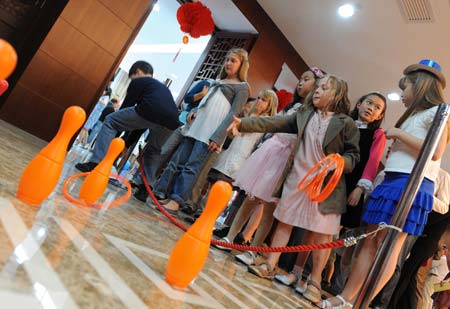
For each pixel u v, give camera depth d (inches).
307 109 77.0
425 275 99.2
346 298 65.1
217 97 95.4
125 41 150.2
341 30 186.9
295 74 233.6
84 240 31.7
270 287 65.4
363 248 66.2
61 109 139.6
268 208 82.4
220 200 31.9
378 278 44.2
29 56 130.8
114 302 22.1
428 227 93.6
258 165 83.9
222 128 87.4
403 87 69.3
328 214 69.4
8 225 26.1
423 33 158.9
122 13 147.0
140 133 109.3
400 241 57.9
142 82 90.7
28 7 133.2
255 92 210.5
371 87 226.4
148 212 74.3
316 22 190.4
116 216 51.3
